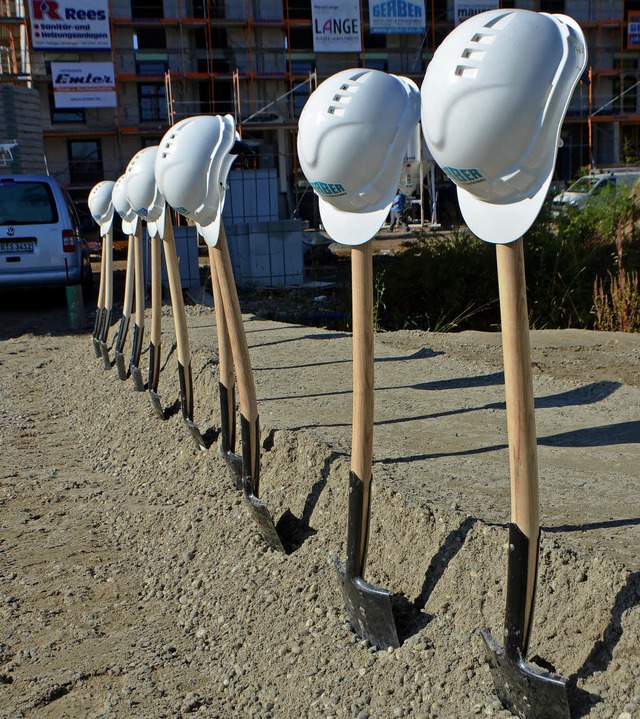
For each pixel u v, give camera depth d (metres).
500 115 2.00
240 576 3.51
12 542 4.42
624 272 10.33
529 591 2.24
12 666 3.23
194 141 3.83
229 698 2.91
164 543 4.15
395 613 2.82
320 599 3.10
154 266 6.03
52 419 6.99
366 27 41.81
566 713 2.15
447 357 6.62
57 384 8.05
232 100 41.19
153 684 3.03
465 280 11.37
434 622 2.68
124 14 39.50
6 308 13.59
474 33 2.06
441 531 2.88
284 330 7.96
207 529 4.04
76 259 12.55
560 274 10.98
